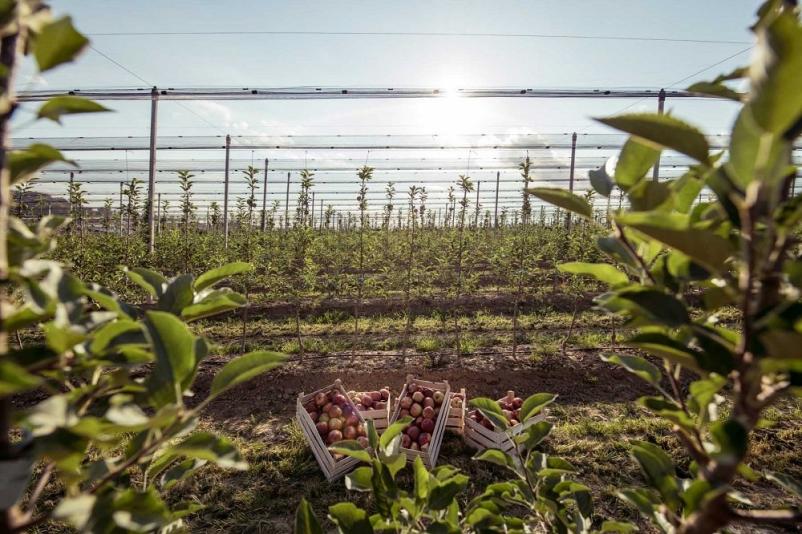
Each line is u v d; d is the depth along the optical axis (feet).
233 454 2.57
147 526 2.21
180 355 2.50
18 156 2.31
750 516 2.44
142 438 2.86
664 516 3.44
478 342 24.02
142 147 47.93
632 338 2.65
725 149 2.36
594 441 14.37
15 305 2.73
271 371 19.70
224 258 31.89
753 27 2.63
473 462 13.34
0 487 1.94
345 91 29.50
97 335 2.39
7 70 2.10
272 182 79.51
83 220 61.36
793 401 17.21
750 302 2.16
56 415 1.93
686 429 2.76
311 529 3.55
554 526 4.43
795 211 2.03
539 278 30.04
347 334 26.45
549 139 49.80
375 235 46.14
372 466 4.21
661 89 28.76
